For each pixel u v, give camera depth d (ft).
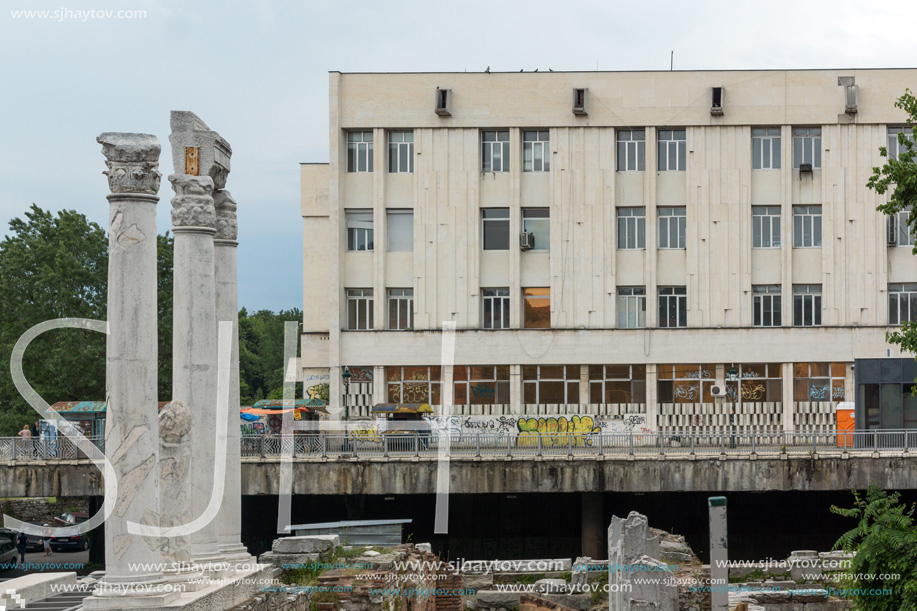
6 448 133.59
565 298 172.96
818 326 170.30
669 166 174.40
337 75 174.91
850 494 142.41
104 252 196.65
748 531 146.00
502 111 173.88
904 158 80.84
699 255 172.45
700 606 81.76
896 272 171.53
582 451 137.80
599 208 173.06
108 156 51.78
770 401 170.71
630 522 70.95
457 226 173.78
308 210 192.03
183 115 63.36
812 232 173.37
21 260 189.88
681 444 165.68
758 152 173.88
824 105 171.83
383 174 174.70
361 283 175.73
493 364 172.65
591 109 173.68
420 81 174.60
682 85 172.76
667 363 171.63
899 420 154.10
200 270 62.34
